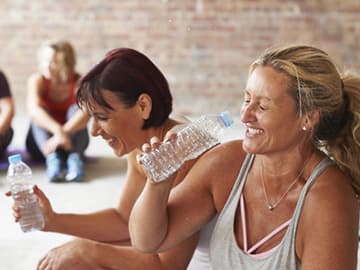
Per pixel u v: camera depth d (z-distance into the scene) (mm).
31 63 6441
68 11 6383
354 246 1543
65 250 1871
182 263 1885
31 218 1932
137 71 1841
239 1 6336
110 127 1886
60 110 4590
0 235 3410
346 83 1627
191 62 6461
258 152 1588
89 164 4582
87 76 1853
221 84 6492
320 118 1576
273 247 1621
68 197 3955
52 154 4297
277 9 6348
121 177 4320
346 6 6324
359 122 1610
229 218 1688
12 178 1942
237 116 6258
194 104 6500
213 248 1720
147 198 1657
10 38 6398
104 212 2094
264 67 1555
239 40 6418
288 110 1540
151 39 6441
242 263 1652
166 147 1620
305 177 1620
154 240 1706
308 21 6375
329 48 6418
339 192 1573
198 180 1761
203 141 1658
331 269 1505
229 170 1743
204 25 6398
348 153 1640
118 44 6465
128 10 6387
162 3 6371
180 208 1742
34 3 6352
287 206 1621
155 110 1873
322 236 1531
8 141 4590
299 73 1519
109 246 1885
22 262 3113
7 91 4527
